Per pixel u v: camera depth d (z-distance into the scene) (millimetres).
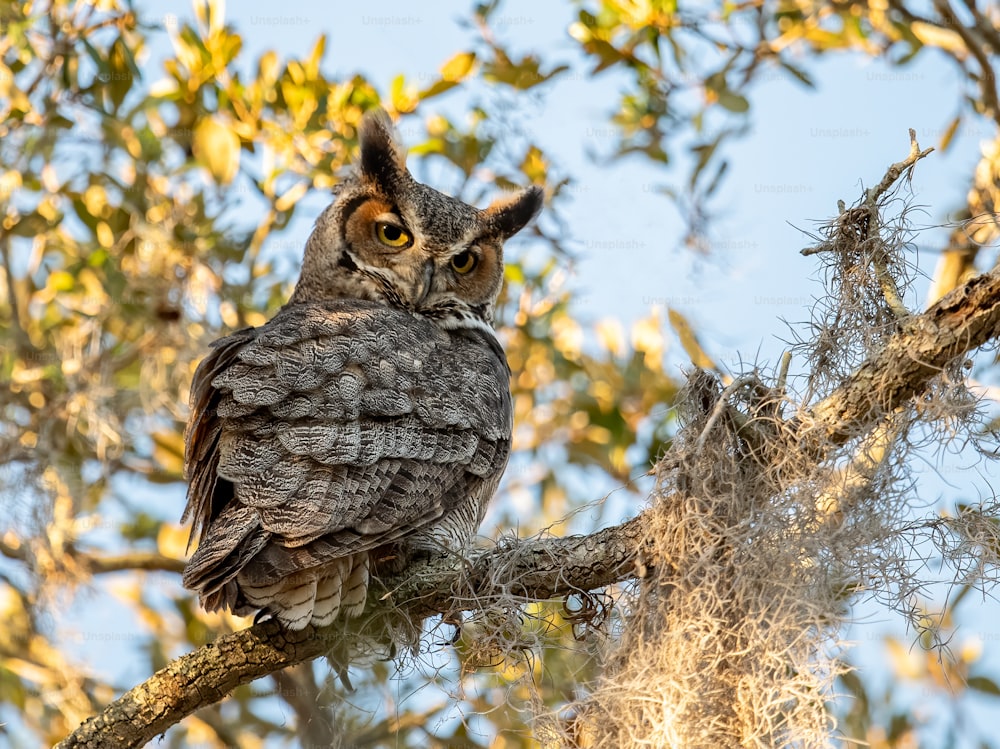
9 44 13289
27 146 13383
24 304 14836
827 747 7172
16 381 13727
